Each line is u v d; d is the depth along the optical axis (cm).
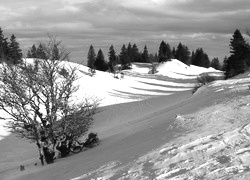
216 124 843
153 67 10244
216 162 581
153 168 642
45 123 1424
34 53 1542
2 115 3155
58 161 1318
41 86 1493
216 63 14725
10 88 1424
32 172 1167
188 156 648
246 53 3600
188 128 884
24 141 2439
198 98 1694
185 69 11275
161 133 953
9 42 5656
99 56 10194
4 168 1588
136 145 926
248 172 503
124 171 682
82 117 1511
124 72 9900
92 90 5244
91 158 1011
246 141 646
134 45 13162
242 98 1064
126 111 3469
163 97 4181
